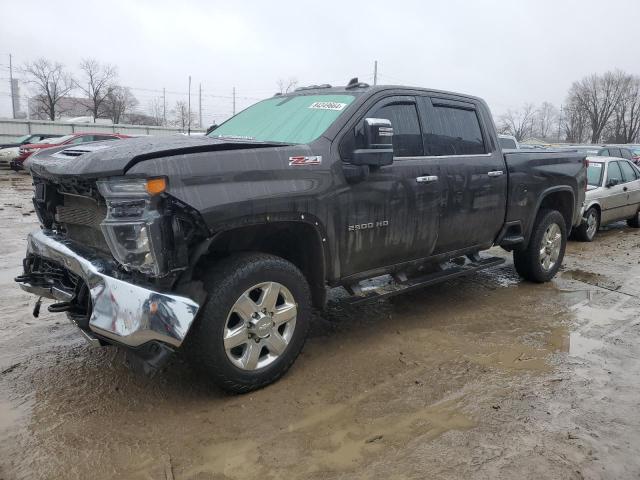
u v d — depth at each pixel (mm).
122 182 2855
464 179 4719
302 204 3471
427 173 4379
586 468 2695
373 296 4160
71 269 3281
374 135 3688
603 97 82375
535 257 5887
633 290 6004
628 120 82625
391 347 4223
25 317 4785
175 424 3072
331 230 3713
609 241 9445
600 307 5355
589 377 3736
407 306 5281
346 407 3281
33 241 3795
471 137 4988
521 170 5398
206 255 3449
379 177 3992
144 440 2910
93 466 2684
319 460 2750
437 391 3498
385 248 4160
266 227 3461
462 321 4867
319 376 3693
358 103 4008
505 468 2686
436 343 4324
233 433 2984
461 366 3887
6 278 6074
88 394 3410
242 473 2646
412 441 2922
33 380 3598
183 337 2910
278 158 3381
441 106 4727
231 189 3105
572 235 9352
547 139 83625
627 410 3283
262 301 3359
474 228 4953
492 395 3453
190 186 2943
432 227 4488
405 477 2611
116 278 2980
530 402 3363
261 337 3375
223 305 3139
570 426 3088
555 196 6359
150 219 2834
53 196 3719
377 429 3041
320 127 3883
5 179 19828
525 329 4688
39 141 23719
